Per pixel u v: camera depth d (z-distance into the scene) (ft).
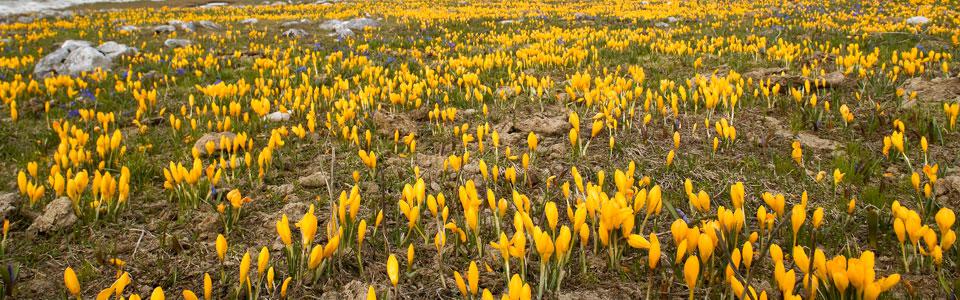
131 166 15.47
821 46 35.63
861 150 15.24
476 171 14.80
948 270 8.50
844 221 10.69
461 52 47.01
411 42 57.98
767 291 7.85
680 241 7.30
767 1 94.22
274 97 28.32
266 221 12.01
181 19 93.71
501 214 9.48
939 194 11.91
